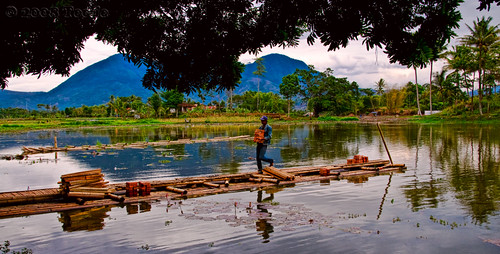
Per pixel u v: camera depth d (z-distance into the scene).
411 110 92.25
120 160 17.08
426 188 9.71
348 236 5.98
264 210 7.71
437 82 73.44
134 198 8.88
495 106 57.34
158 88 5.08
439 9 3.91
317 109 94.62
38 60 4.32
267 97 105.75
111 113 112.81
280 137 31.20
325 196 8.98
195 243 5.76
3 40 3.80
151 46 4.84
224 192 9.65
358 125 54.91
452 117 55.84
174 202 8.55
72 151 21.50
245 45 4.90
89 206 8.16
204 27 4.70
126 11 4.27
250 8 4.84
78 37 4.18
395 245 5.57
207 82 5.29
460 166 13.57
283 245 5.62
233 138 29.78
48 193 8.80
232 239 5.92
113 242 5.87
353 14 3.96
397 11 3.92
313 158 17.19
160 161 16.31
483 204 7.93
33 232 6.42
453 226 6.45
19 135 39.06
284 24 4.51
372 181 10.91
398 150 19.67
